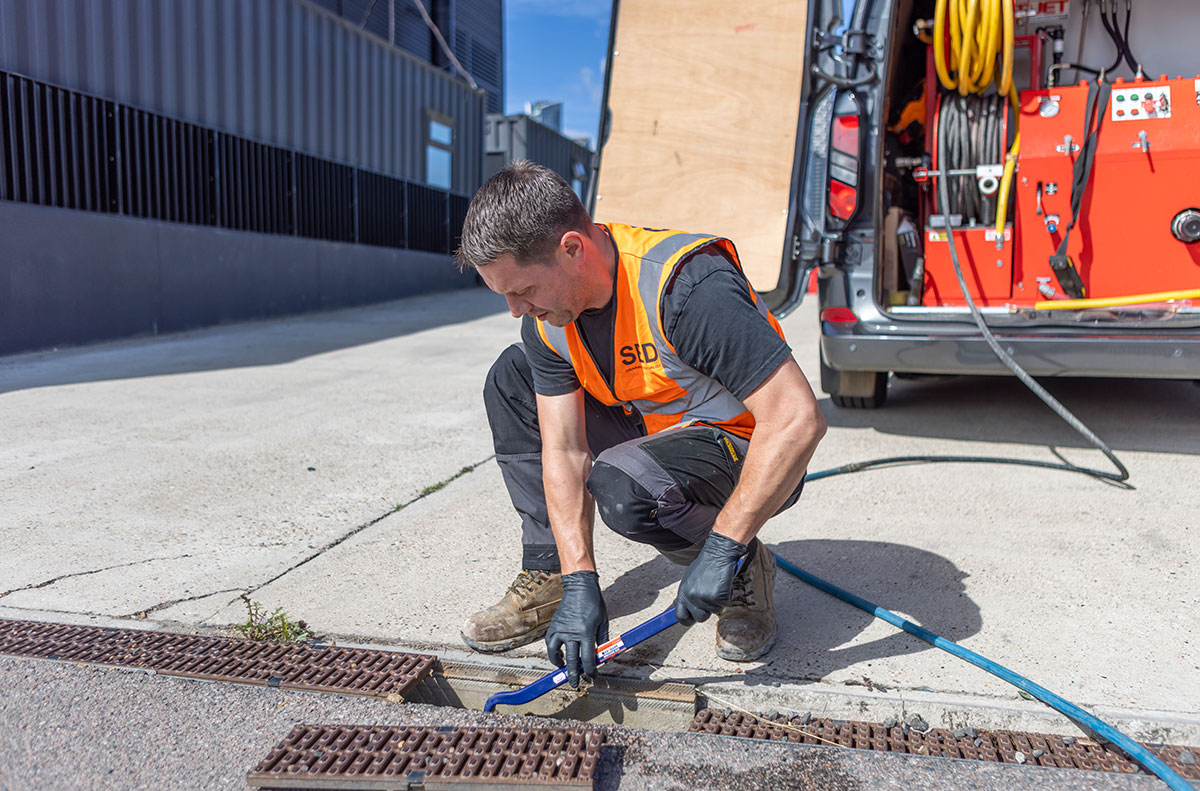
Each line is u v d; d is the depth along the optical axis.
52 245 7.21
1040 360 3.39
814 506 2.97
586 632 1.66
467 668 1.92
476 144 14.62
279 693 1.79
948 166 3.71
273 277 9.96
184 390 5.33
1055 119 3.57
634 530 1.74
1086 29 4.02
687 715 1.82
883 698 1.74
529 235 1.45
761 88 3.80
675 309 1.56
